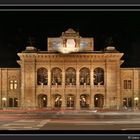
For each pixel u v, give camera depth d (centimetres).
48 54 13000
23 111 10031
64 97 13162
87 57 13112
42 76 13212
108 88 13062
